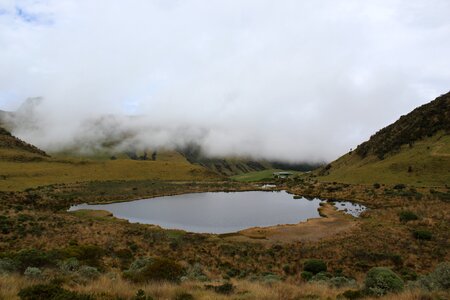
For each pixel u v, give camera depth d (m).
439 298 13.09
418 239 51.03
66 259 26.48
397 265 40.62
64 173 193.38
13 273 16.66
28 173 180.75
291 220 90.19
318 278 31.34
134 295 12.10
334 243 53.62
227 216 97.88
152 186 171.00
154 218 95.56
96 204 121.69
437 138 159.50
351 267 40.34
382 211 81.75
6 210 74.06
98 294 11.72
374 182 139.50
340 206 105.69
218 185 184.50
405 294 13.87
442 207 74.50
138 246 49.44
